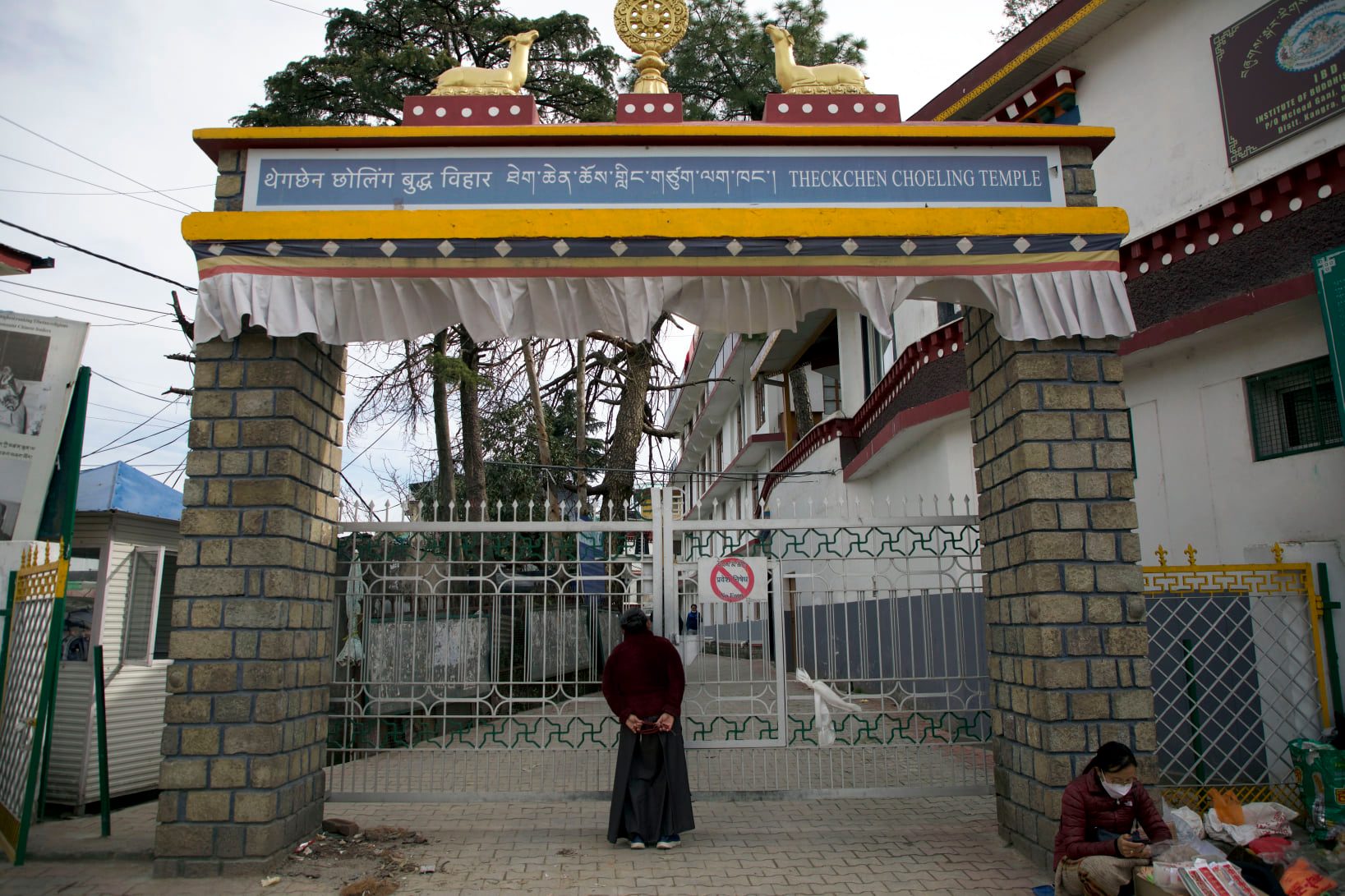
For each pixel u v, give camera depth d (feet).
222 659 17.75
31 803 18.04
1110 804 15.48
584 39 47.85
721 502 109.19
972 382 21.72
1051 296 18.53
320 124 43.06
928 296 19.61
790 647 35.76
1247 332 26.81
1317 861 18.51
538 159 19.12
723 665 22.43
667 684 19.74
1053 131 19.29
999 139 19.34
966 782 23.32
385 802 21.34
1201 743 21.98
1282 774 21.85
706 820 21.61
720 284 18.51
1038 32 33.81
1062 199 19.38
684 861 18.33
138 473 25.44
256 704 17.62
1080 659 17.76
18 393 20.20
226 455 18.47
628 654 19.90
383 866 17.88
